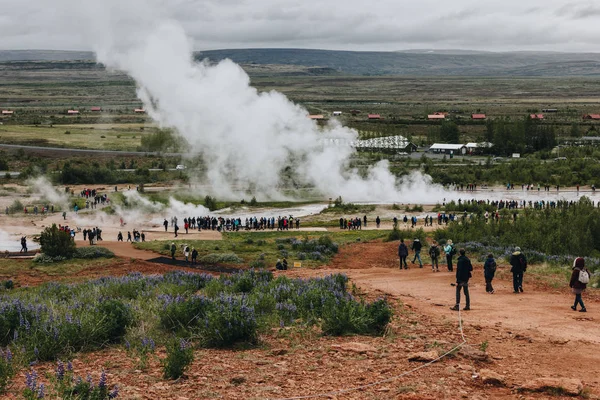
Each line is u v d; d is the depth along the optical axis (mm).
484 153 181625
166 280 28250
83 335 14953
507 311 20953
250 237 74125
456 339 15680
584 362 13641
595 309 21594
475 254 45312
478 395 10773
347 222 83812
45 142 187625
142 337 15508
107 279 30844
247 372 12227
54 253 55781
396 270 38000
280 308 19094
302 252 56062
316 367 12602
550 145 181750
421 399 10438
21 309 16500
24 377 11852
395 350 14195
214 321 15117
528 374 12383
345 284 26234
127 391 10844
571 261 40250
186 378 11781
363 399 10500
